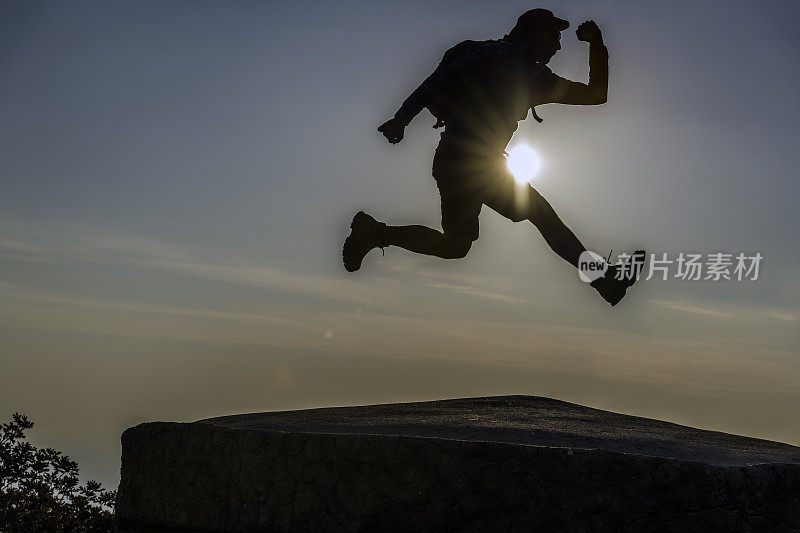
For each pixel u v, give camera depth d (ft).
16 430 24.85
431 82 15.28
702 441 17.04
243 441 15.62
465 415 17.87
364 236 16.61
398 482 14.48
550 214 15.60
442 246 16.52
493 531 14.12
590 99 16.58
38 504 23.94
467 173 15.58
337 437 14.88
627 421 18.56
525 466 14.21
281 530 15.05
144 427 17.29
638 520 14.11
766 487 14.98
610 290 15.17
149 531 16.78
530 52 15.99
